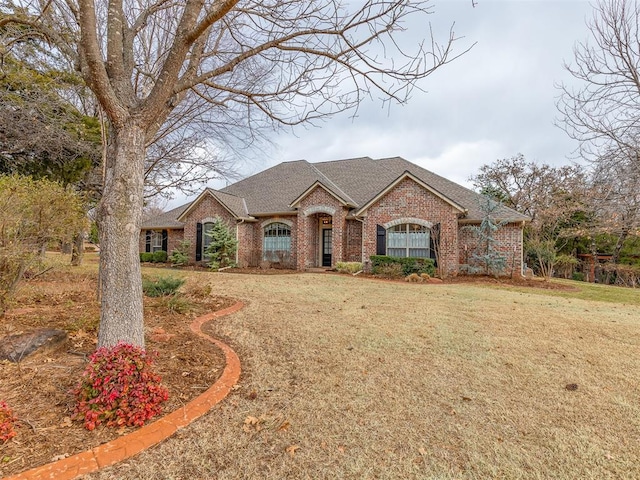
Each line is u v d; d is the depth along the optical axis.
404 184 17.11
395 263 16.22
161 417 3.34
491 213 16.09
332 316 7.78
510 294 11.58
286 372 4.69
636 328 7.17
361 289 12.02
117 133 4.11
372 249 17.72
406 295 10.86
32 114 11.06
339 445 3.12
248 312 8.06
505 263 15.87
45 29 4.59
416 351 5.57
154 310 7.55
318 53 5.04
